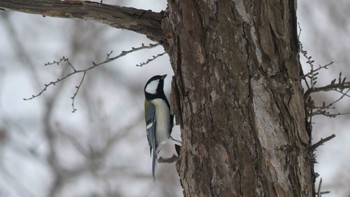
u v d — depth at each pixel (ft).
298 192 31.14
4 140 84.07
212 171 31.37
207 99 31.58
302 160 31.60
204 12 31.73
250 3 31.42
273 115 31.04
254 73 31.07
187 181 32.32
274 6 31.65
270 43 31.42
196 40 31.86
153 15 35.83
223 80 31.27
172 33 33.22
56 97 88.07
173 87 33.22
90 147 83.46
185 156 32.50
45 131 85.87
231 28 31.35
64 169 82.53
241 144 30.91
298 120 31.76
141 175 80.28
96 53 92.12
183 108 32.55
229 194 30.91
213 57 31.50
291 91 31.60
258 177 30.68
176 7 32.45
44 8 35.65
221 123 31.22
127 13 35.76
